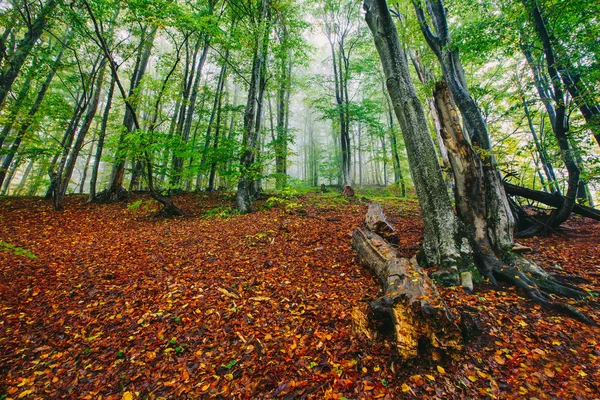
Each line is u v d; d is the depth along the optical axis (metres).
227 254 6.12
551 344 2.71
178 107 18.08
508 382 2.29
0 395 2.58
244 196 10.77
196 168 11.04
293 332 3.26
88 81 11.34
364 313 3.02
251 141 10.76
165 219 10.18
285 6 13.07
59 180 11.12
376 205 6.92
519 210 7.30
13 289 4.48
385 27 4.90
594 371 2.34
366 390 2.33
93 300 4.24
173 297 4.26
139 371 2.84
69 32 13.09
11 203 11.58
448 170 6.51
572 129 6.10
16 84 12.66
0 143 11.38
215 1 12.28
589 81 5.41
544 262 4.89
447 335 2.56
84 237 7.74
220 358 2.94
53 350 3.19
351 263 5.25
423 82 12.09
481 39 6.22
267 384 2.53
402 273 3.36
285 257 5.77
